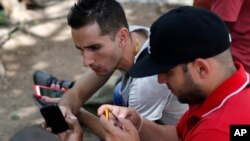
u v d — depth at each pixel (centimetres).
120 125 197
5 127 394
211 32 155
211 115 157
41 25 569
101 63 218
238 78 156
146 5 630
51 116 224
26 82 462
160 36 160
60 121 226
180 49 156
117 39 216
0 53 512
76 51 520
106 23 211
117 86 253
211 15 160
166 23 160
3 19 564
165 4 623
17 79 467
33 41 538
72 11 213
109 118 206
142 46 224
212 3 298
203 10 162
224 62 157
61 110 237
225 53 158
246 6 286
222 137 150
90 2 213
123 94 241
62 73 480
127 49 221
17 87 454
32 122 401
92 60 217
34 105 425
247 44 296
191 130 166
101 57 216
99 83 264
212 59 155
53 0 629
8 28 555
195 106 167
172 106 231
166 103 228
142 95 225
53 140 207
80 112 255
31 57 508
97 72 224
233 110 152
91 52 216
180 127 209
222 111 154
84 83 262
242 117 150
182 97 164
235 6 279
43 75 311
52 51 520
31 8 602
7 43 530
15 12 576
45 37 547
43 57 508
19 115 411
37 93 281
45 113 223
